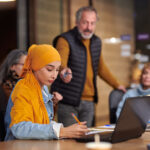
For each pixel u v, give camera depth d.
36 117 2.15
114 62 5.98
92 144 1.37
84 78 3.69
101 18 5.77
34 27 4.82
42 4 4.90
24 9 4.79
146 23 6.20
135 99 1.98
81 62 3.68
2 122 2.50
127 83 6.05
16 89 2.17
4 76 2.97
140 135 2.14
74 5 5.31
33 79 2.21
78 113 3.73
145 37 6.15
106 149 1.35
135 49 6.15
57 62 2.20
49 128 2.04
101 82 5.63
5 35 4.77
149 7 6.16
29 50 2.24
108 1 5.90
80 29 3.67
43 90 2.34
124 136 1.97
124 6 6.14
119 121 1.87
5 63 3.04
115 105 3.69
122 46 6.08
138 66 6.11
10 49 4.78
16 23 4.77
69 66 3.65
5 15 4.75
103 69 4.02
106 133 2.13
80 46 3.67
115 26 6.01
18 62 3.00
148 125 2.67
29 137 2.04
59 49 3.59
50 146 1.84
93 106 3.82
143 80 3.81
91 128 2.45
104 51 5.82
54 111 2.48
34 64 2.19
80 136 2.03
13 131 2.05
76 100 3.63
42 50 2.18
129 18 6.18
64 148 1.78
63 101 3.61
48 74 2.19
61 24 5.13
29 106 2.12
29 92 2.15
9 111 2.18
